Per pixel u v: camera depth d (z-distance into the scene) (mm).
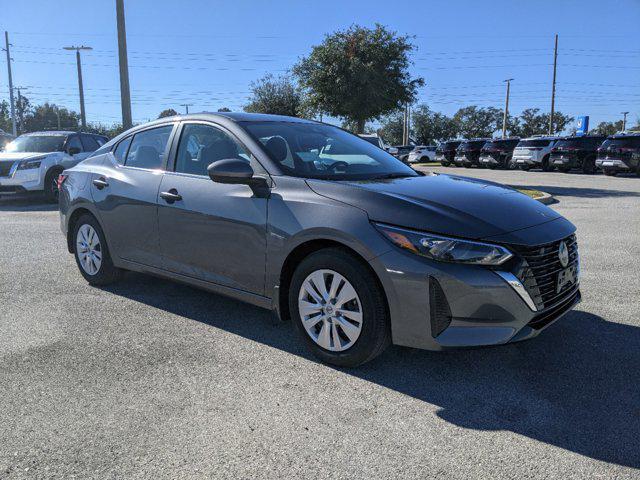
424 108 80562
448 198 3297
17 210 11000
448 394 3023
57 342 3768
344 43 19531
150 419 2756
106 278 4953
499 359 3480
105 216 4699
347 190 3314
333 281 3258
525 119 88938
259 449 2496
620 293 4855
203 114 4266
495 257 2891
